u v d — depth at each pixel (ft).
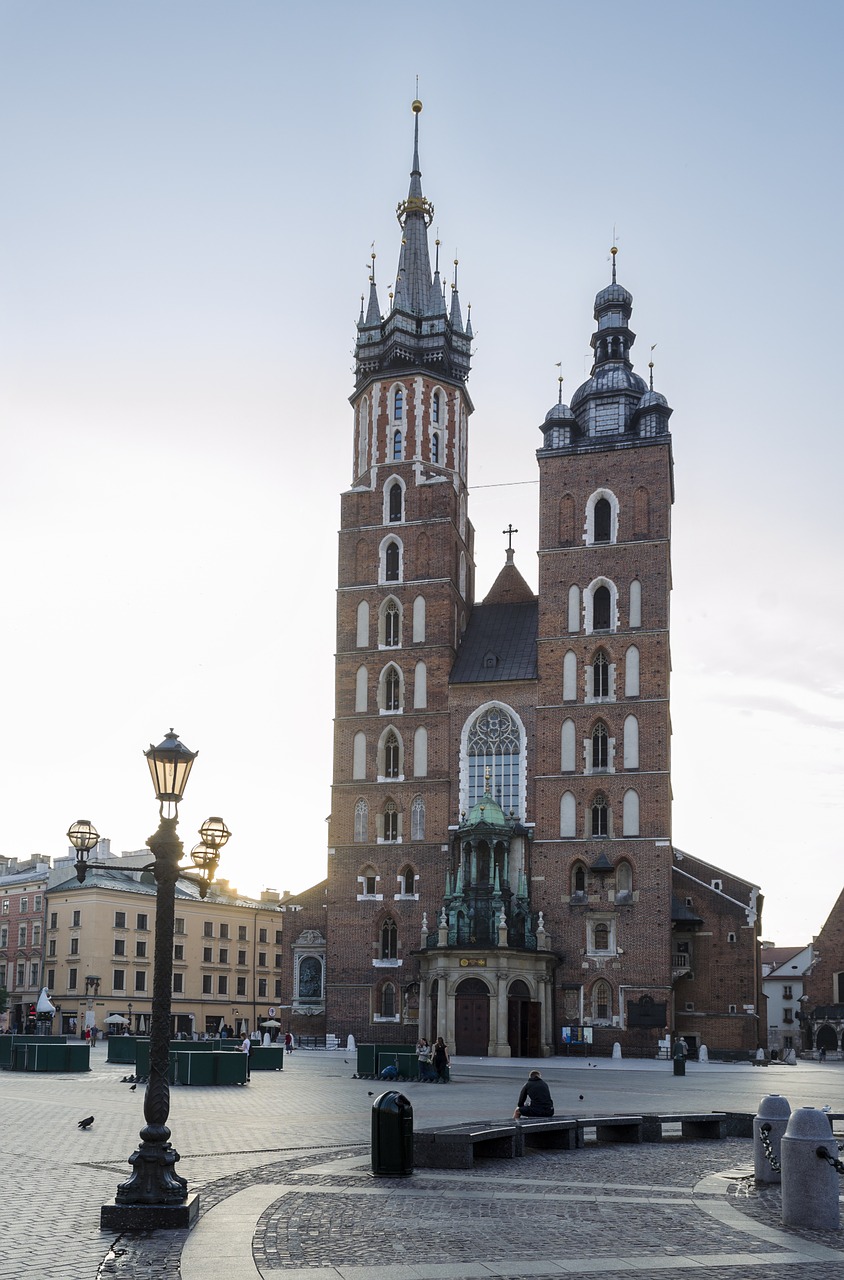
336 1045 290.76
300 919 313.94
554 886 284.61
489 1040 266.16
